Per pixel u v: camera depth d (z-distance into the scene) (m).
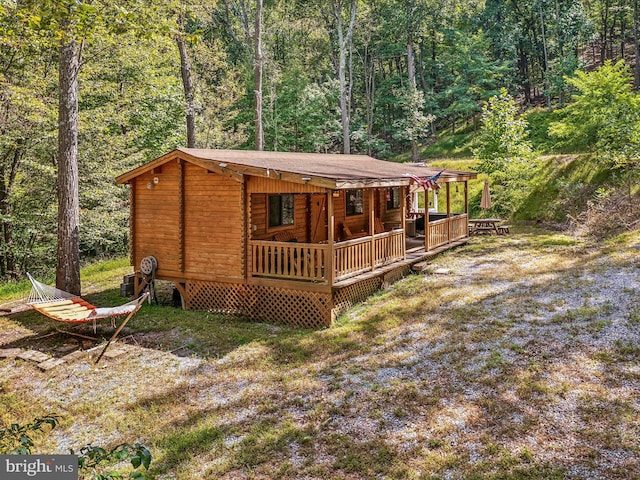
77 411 6.37
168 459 5.09
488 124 21.41
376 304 10.23
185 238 11.17
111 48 16.94
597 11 35.38
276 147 30.64
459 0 32.84
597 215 16.28
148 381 7.23
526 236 17.55
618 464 4.34
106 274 15.83
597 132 19.62
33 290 10.49
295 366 7.34
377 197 16.86
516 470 4.38
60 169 11.80
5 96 12.94
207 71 27.67
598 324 7.46
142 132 19.95
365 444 5.04
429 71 39.12
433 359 6.96
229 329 9.47
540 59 36.72
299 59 35.59
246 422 5.76
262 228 11.58
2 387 7.26
